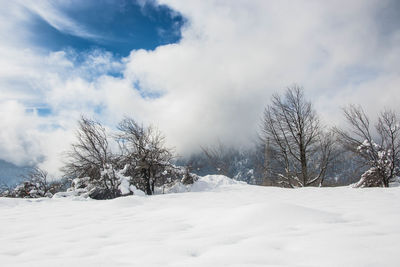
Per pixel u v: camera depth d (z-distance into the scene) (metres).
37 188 17.22
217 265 1.96
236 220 3.56
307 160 19.98
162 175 17.09
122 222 4.29
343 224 3.07
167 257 2.24
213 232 3.13
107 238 3.14
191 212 4.76
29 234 3.61
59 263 2.16
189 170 18.44
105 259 2.24
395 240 2.26
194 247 2.51
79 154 15.90
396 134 15.88
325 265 1.82
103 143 16.39
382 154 15.85
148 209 5.91
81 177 15.98
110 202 7.39
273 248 2.30
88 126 16.17
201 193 10.54
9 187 17.33
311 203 5.78
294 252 2.16
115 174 14.30
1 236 3.53
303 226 3.06
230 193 9.98
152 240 2.91
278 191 10.12
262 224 3.28
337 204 5.31
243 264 1.95
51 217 5.21
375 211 3.86
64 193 13.17
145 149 16.09
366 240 2.31
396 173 15.80
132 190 12.77
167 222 4.06
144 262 2.12
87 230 3.70
